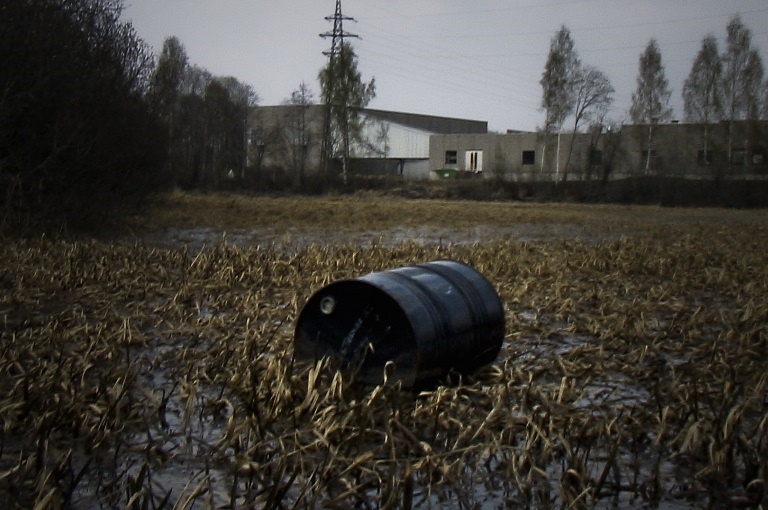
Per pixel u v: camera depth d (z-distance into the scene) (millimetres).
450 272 8055
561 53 65375
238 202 40406
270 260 16312
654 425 6684
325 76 61969
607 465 5391
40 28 22359
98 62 24016
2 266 14703
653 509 5254
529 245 22391
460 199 56219
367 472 5352
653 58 65375
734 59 63719
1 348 8383
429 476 5453
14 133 22047
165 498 4863
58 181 22453
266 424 6195
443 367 7289
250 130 69312
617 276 16500
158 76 31391
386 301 7117
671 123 66062
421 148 75375
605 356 9188
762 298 13820
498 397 6758
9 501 5016
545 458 5699
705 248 23109
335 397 6723
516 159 71188
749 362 8859
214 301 12039
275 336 9156
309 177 56250
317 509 5047
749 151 63031
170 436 6062
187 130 58125
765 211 51156
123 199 25484
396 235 26516
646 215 43938
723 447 5785
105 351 8508
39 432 5848
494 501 5262
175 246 21234
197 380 7465
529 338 10078
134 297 12508
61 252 17250
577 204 54500
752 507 5285
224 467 5691
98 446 5883
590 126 64688
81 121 22547
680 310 12164
